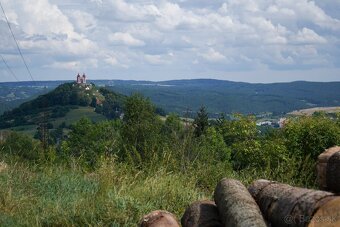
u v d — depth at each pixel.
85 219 7.65
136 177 10.23
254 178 11.02
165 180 9.66
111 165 10.65
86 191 9.50
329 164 5.65
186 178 10.42
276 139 14.98
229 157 14.35
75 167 11.61
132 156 11.77
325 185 6.04
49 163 12.23
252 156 14.59
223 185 6.09
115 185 9.80
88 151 13.02
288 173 10.78
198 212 6.10
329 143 14.05
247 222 5.15
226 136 16.95
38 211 8.33
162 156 11.47
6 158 12.30
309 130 14.12
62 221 7.78
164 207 8.30
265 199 5.70
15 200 8.86
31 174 10.93
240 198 5.60
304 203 4.87
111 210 7.80
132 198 8.19
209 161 11.76
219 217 6.02
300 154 14.03
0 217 7.89
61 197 9.12
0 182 9.77
